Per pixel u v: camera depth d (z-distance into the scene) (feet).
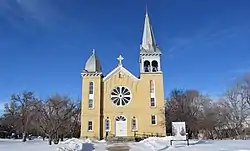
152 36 197.36
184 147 98.84
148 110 179.73
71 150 92.84
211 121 244.42
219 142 115.14
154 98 182.09
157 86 183.73
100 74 185.37
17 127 253.85
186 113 226.79
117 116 181.06
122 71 188.44
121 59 190.19
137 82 186.39
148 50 190.39
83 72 185.06
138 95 184.03
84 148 100.17
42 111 170.91
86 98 181.47
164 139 135.33
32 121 233.35
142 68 187.01
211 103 258.98
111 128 179.11
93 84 184.24
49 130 136.77
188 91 257.14
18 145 127.95
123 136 174.19
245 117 234.99
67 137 223.71
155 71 187.11
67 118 199.41
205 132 246.47
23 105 242.37
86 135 175.32
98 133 175.63
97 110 179.42
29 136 251.39
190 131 222.69
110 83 186.91
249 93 234.99
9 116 277.85
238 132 233.96
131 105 182.60
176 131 114.32
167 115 217.56
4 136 292.40
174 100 241.55
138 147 113.39
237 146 91.15
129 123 179.42
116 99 184.34
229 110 242.78
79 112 236.02
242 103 237.25
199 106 256.11
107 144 132.16
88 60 190.80
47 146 112.88
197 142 118.01
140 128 177.68
